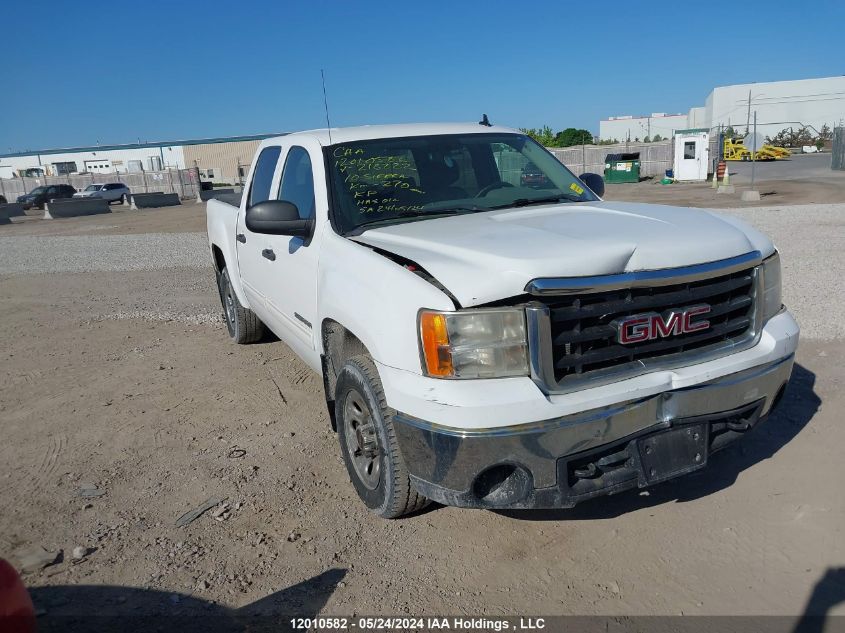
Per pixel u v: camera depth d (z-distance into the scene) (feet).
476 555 10.89
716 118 315.17
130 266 45.01
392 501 11.22
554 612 9.56
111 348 23.63
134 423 16.72
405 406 9.93
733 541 10.89
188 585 10.42
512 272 9.48
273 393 18.33
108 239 66.23
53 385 19.88
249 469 14.06
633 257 9.95
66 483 13.79
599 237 10.38
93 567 10.94
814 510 11.53
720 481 12.64
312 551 11.17
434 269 10.01
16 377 20.81
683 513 11.72
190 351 22.67
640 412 9.82
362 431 11.63
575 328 9.61
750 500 11.97
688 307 10.23
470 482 9.51
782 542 10.78
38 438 16.10
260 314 18.99
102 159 246.06
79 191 160.25
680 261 10.15
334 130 15.79
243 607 9.91
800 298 25.07
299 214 14.66
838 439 13.84
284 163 16.19
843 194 75.72
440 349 9.52
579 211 12.68
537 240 10.36
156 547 11.43
